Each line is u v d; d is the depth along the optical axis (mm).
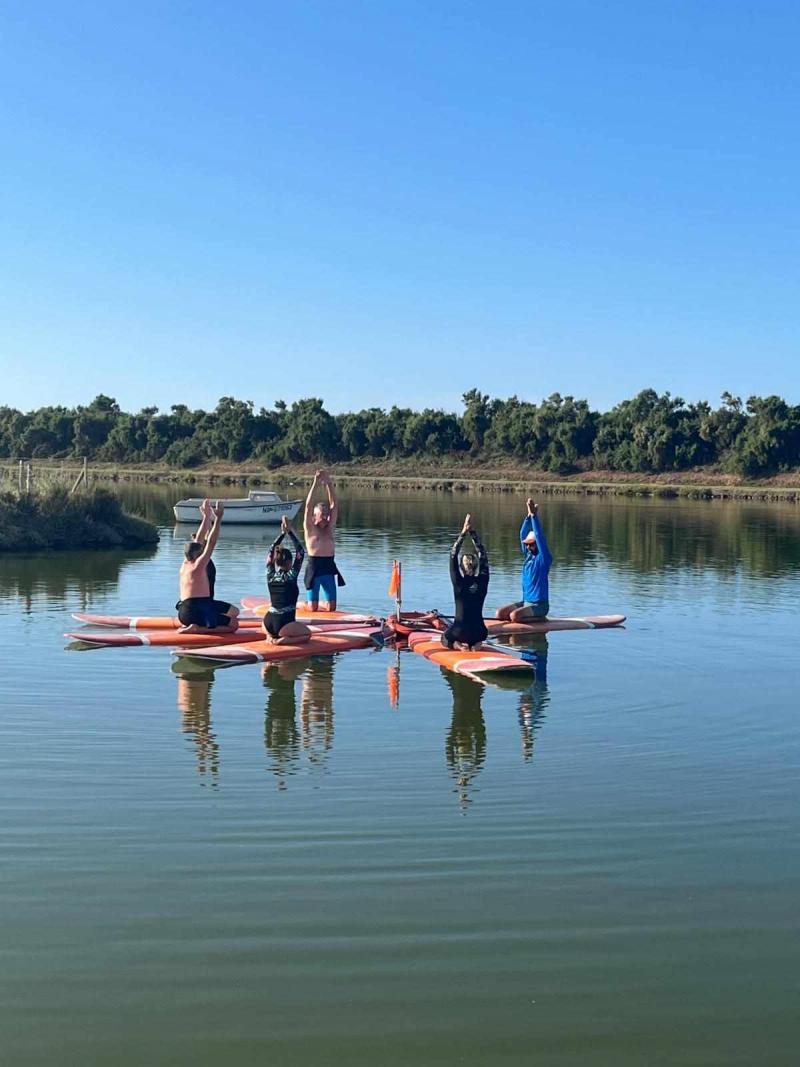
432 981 6930
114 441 127125
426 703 14070
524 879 8422
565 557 33219
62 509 34469
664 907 7984
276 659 16875
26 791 10273
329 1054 6172
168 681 15164
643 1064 6113
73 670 15781
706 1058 6172
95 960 7141
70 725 12688
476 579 16922
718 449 108250
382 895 8102
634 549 36094
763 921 7789
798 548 36719
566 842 9188
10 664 16141
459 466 115375
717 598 23859
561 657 17266
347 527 43875
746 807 10125
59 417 133875
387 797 10266
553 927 7648
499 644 18375
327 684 15156
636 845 9148
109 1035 6332
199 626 18031
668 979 6992
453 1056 6164
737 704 14117
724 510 63531
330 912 7820
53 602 22266
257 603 22062
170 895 8062
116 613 20938
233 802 10031
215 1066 6055
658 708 13906
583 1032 6406
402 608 22188
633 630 19750
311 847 8984
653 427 108625
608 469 110250
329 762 11359
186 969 7039
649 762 11523
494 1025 6457
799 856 8969
